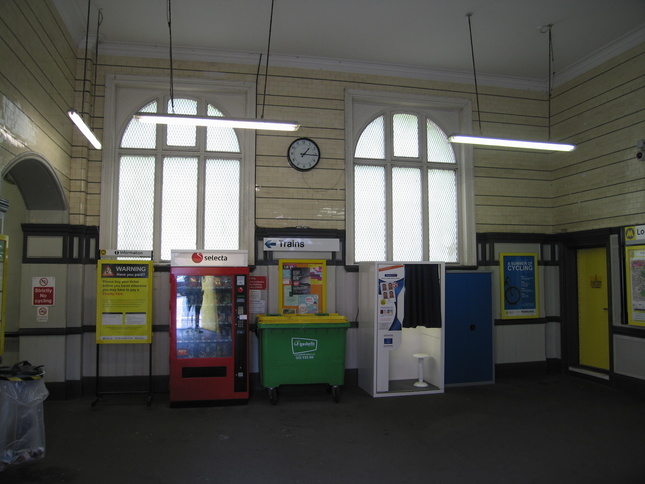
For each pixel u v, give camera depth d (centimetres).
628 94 684
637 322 659
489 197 799
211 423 546
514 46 713
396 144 780
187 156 709
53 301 640
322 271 717
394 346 662
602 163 725
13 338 699
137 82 697
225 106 724
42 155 541
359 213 757
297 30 666
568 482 397
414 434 512
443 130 798
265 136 724
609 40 695
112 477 402
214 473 412
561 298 804
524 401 640
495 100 813
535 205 821
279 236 709
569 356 798
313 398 655
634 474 412
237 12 619
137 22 642
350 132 749
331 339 639
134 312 610
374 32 672
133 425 538
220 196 714
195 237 705
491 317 747
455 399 650
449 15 629
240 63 727
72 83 653
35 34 511
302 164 728
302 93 741
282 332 630
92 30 661
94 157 685
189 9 611
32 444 434
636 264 661
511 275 793
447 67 781
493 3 602
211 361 613
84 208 670
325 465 430
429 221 784
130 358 672
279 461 439
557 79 813
